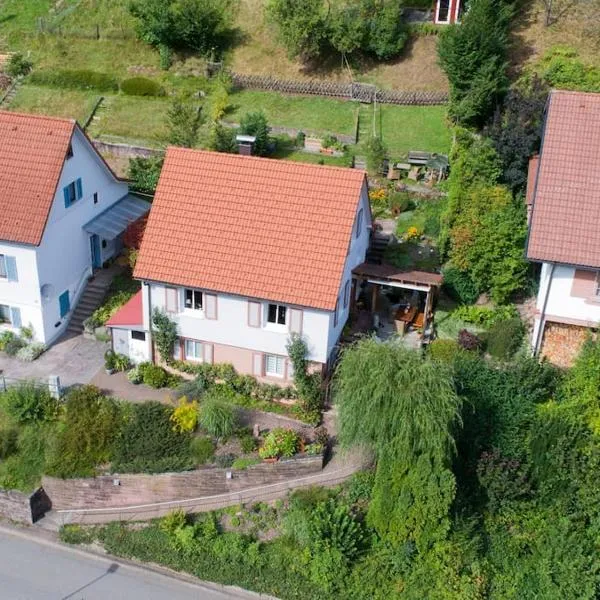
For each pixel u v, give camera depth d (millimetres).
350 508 35656
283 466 36469
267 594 34219
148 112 61781
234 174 40500
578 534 34094
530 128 49844
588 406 35688
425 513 33469
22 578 34719
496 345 41719
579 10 61531
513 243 43875
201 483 36719
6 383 41344
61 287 45312
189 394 40375
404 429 32875
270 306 39125
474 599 32750
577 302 39094
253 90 63281
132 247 47500
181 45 66375
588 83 57344
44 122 43688
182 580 34969
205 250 39562
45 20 70188
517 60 59375
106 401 39656
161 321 40500
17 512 37500
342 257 38250
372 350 34156
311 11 60969
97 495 37438
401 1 62812
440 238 46531
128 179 54688
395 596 33219
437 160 53562
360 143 57531
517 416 36375
